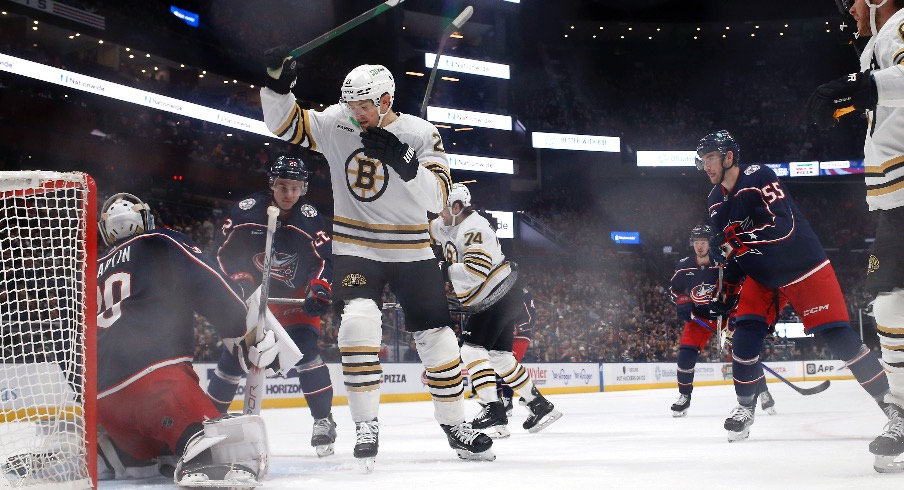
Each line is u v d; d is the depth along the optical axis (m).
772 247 4.10
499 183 29.38
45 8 19.36
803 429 4.91
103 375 2.60
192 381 2.63
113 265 2.74
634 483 2.55
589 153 31.83
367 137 2.91
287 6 27.22
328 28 27.80
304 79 25.39
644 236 30.95
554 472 2.92
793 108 33.41
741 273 4.62
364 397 3.08
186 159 20.73
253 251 4.16
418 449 4.18
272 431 6.27
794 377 18.50
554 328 20.81
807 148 32.28
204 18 24.28
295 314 4.09
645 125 33.25
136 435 2.67
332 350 11.81
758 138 33.09
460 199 5.07
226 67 23.58
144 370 2.57
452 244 5.27
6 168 17.36
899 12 2.54
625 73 34.38
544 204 30.94
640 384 16.61
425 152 3.26
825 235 31.23
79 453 2.31
